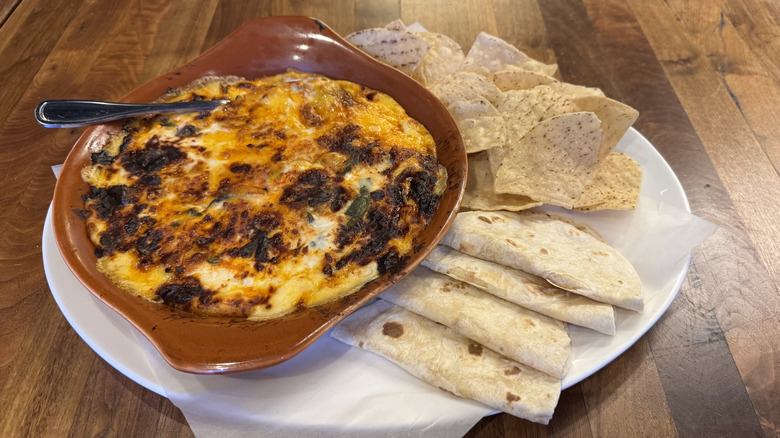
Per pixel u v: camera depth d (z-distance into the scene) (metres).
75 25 0.43
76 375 0.25
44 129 0.36
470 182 0.31
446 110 0.31
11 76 0.39
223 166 0.30
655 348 0.26
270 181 0.29
